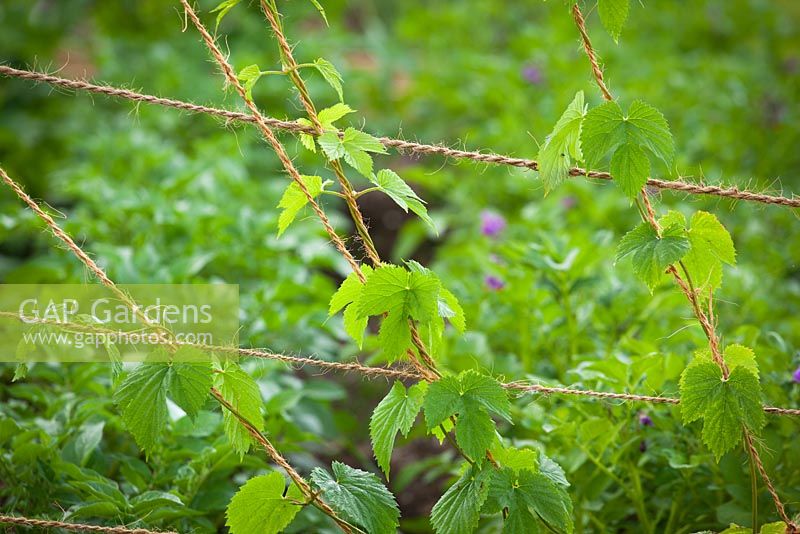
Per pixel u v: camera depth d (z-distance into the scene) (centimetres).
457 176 321
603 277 206
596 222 254
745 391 145
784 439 166
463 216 292
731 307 208
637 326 193
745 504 160
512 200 293
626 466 167
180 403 143
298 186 147
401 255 297
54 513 161
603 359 178
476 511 144
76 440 166
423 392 146
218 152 287
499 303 207
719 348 151
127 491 166
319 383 197
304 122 146
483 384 143
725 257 146
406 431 144
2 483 175
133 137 299
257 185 277
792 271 241
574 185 252
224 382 147
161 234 227
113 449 176
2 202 281
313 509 167
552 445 170
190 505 165
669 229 145
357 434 225
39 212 147
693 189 147
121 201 231
